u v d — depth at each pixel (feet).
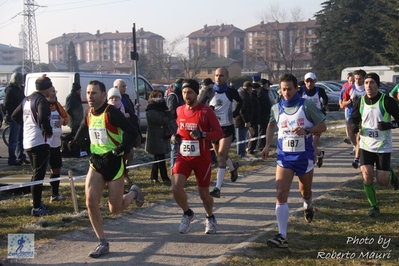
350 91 35.45
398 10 125.29
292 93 18.75
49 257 18.15
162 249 19.02
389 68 126.82
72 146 19.71
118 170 18.13
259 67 286.66
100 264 17.43
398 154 41.57
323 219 22.47
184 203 20.39
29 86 47.44
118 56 418.31
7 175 33.58
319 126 18.60
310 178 19.67
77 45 437.17
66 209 24.68
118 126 17.83
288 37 241.14
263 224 22.38
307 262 17.28
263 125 43.73
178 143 20.10
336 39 172.55
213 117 19.79
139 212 24.44
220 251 18.79
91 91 17.83
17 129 37.93
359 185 29.76
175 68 260.01
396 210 23.98
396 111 22.02
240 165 37.45
